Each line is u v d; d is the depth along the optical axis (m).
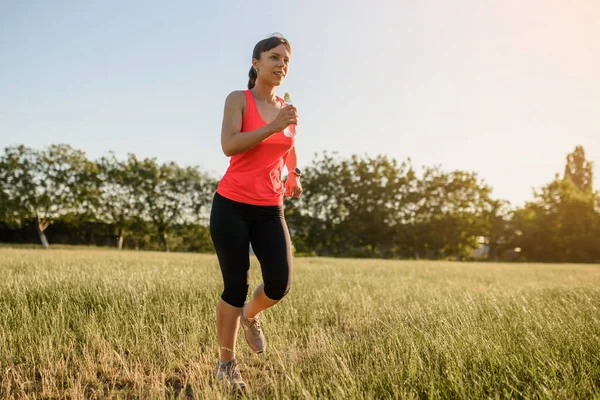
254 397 2.36
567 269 19.09
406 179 55.59
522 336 3.08
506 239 59.94
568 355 2.64
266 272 2.76
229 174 2.79
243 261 2.73
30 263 8.52
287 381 2.48
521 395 2.11
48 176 46.06
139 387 2.69
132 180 51.41
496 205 58.69
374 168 56.69
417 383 2.35
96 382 2.75
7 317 3.69
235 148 2.58
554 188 58.38
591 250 55.28
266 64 2.79
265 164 2.77
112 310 3.96
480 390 2.17
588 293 5.69
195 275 6.71
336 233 54.41
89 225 51.91
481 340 2.87
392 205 55.34
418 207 55.00
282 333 3.83
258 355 3.32
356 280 7.76
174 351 3.33
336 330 4.09
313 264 15.72
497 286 7.95
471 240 53.72
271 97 2.93
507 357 2.55
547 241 56.44
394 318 4.23
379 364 2.77
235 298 2.75
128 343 3.43
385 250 55.12
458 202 55.47
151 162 52.56
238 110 2.75
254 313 2.97
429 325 3.71
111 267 8.02
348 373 2.38
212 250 54.59
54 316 3.71
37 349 3.11
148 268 8.24
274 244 2.79
